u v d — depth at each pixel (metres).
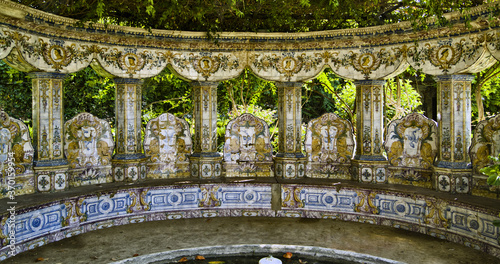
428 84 12.08
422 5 5.20
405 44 6.26
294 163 7.02
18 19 5.27
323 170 7.09
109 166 6.72
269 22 6.52
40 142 5.82
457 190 5.72
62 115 6.08
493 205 4.97
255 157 7.27
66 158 6.23
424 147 6.30
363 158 6.68
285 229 5.98
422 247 5.18
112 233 5.83
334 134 7.04
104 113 10.78
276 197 6.73
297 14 6.43
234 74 7.01
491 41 5.33
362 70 6.64
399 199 6.04
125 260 4.63
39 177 5.77
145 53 6.72
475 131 5.63
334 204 6.56
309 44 6.82
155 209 6.56
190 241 5.43
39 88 5.81
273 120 11.00
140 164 6.78
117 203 6.25
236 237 5.59
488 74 7.52
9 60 5.59
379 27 6.25
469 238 5.17
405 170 6.48
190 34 6.66
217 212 6.77
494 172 4.25
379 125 6.65
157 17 6.22
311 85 10.72
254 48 6.95
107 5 5.47
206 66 6.97
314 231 5.88
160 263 4.78
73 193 5.79
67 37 6.01
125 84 6.66
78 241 5.45
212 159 7.00
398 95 8.47
